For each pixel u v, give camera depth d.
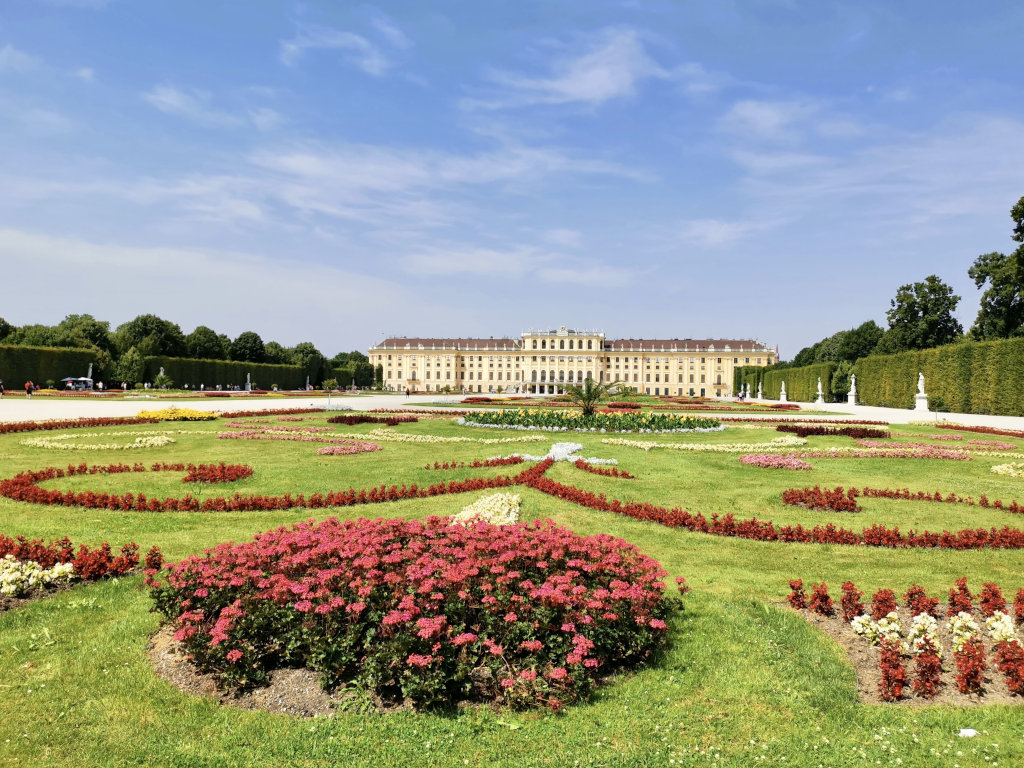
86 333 93.19
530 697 6.11
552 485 15.84
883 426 35.78
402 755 5.37
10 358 67.81
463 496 15.45
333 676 6.31
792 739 5.64
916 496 15.85
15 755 5.29
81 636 7.37
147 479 17.34
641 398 80.12
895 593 9.31
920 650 7.02
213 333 114.75
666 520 12.96
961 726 5.81
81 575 9.02
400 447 24.89
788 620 8.11
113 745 5.46
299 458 21.56
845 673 6.77
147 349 94.62
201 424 33.22
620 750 5.48
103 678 6.47
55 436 26.11
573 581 7.29
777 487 17.09
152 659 6.86
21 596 8.38
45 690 6.23
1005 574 10.21
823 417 44.38
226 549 7.69
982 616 8.27
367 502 14.67
